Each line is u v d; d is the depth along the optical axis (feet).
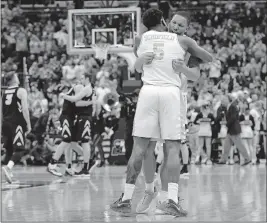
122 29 53.31
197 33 78.89
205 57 20.16
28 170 47.39
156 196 25.36
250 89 64.18
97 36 53.52
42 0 89.56
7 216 19.80
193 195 26.48
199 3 87.20
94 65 69.72
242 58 74.08
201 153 56.18
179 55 19.88
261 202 23.73
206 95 60.44
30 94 59.67
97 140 48.49
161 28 20.59
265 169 47.57
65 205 22.84
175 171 19.48
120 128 53.98
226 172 43.34
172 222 18.01
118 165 53.57
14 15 82.33
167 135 19.51
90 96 38.17
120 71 65.92
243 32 79.82
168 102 19.53
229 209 21.49
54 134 53.83
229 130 53.42
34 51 76.69
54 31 80.94
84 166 38.45
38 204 23.22
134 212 20.67
